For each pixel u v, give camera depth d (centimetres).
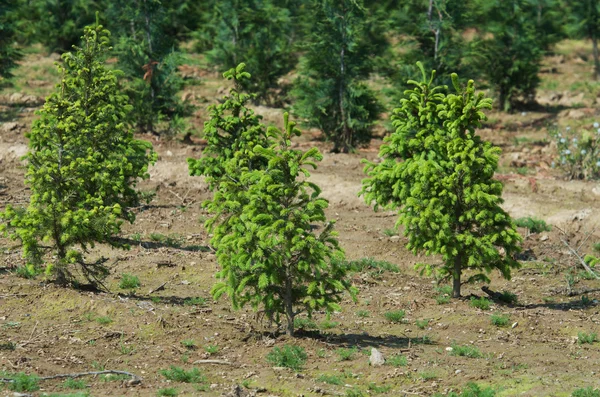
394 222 3177
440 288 2473
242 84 2678
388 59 4616
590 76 6275
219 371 1772
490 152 2275
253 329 2028
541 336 2097
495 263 2317
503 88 5384
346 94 4259
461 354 1944
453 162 2306
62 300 2084
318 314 2238
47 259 2433
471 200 2289
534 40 5519
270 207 1898
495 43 5359
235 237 1917
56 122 2505
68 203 2153
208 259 2639
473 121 2338
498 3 5378
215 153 2595
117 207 2155
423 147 2436
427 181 2292
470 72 4347
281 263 1912
